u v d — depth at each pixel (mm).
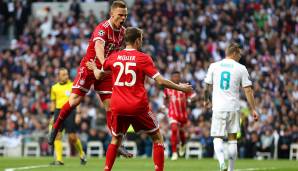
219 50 55688
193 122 48188
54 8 68188
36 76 55875
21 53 59562
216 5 61406
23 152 48906
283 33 57281
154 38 58062
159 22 59719
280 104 48000
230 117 23234
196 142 45656
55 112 31484
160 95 50688
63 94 31266
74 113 30953
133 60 19031
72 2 65562
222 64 23375
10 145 48844
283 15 58594
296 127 45156
